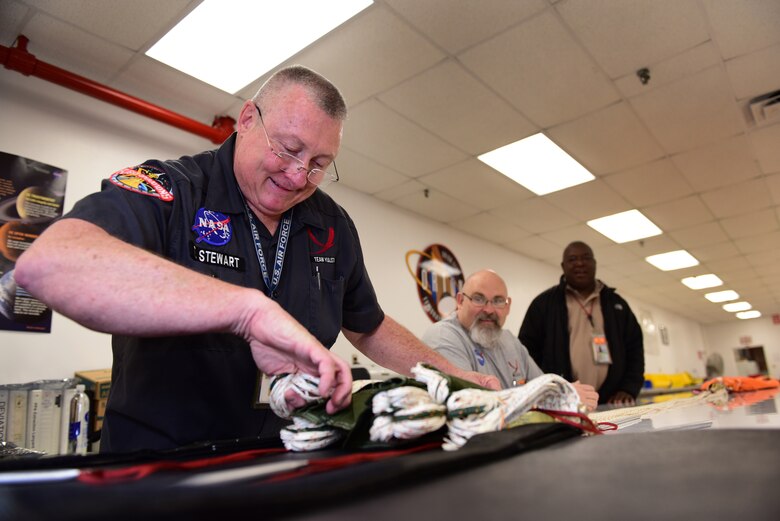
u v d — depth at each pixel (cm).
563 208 499
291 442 65
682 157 396
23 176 257
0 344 238
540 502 30
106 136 290
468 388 64
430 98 312
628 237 596
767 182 446
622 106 325
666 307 1066
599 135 360
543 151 382
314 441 64
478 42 264
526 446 50
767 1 239
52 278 57
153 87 297
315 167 103
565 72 290
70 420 222
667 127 352
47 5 233
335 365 60
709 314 1184
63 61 271
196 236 93
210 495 29
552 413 67
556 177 427
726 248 647
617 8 243
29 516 29
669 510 27
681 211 512
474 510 29
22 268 58
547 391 66
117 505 27
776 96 316
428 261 505
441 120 337
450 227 546
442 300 511
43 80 270
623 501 30
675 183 444
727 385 227
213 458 59
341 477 34
